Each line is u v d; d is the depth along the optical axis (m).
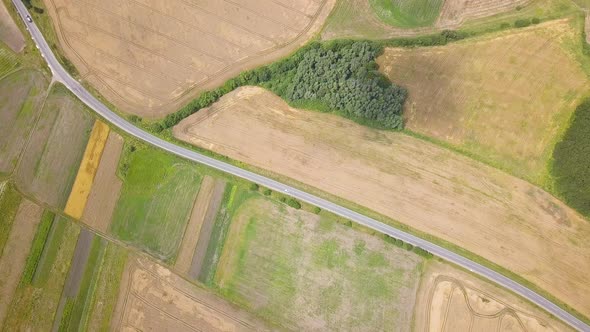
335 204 66.25
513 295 61.66
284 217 67.00
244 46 71.06
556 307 60.69
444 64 67.06
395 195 65.50
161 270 68.31
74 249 70.44
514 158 63.91
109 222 70.44
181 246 68.50
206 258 67.69
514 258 62.25
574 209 61.66
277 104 69.62
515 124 64.50
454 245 63.38
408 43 67.69
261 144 69.06
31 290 70.19
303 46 70.00
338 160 67.25
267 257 66.50
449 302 62.38
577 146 61.75
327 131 68.12
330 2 70.25
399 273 63.72
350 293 64.12
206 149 69.94
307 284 65.06
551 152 63.28
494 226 63.12
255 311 65.50
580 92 63.66
